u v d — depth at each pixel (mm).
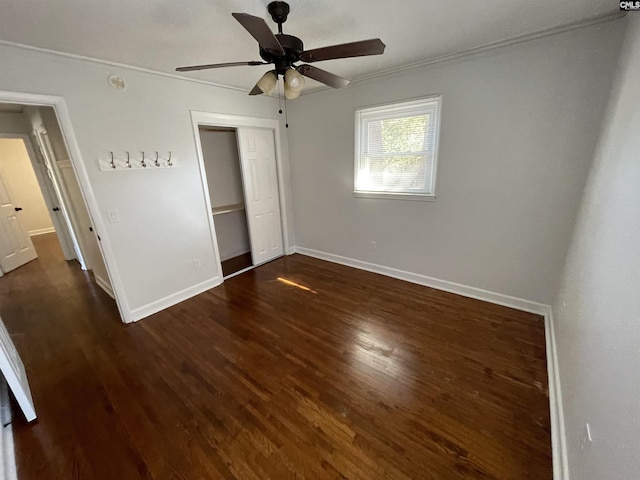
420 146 2969
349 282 3482
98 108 2344
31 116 3477
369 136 3320
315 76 1885
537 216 2445
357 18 1823
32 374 2086
